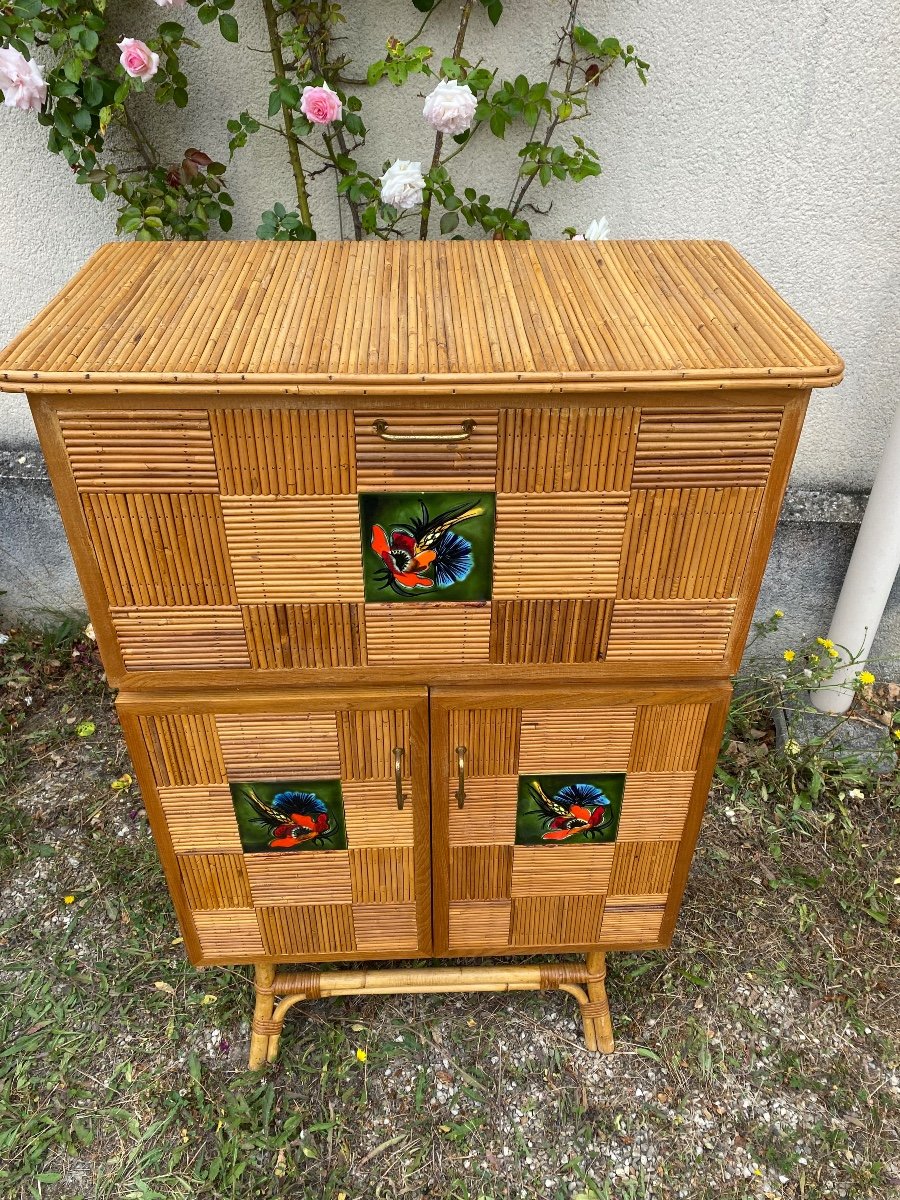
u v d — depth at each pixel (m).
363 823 1.33
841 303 1.92
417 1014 1.68
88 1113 1.53
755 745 2.19
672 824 1.36
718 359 0.96
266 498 1.03
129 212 1.74
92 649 2.41
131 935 1.79
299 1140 1.50
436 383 0.93
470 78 1.61
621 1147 1.50
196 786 1.27
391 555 1.08
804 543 2.13
